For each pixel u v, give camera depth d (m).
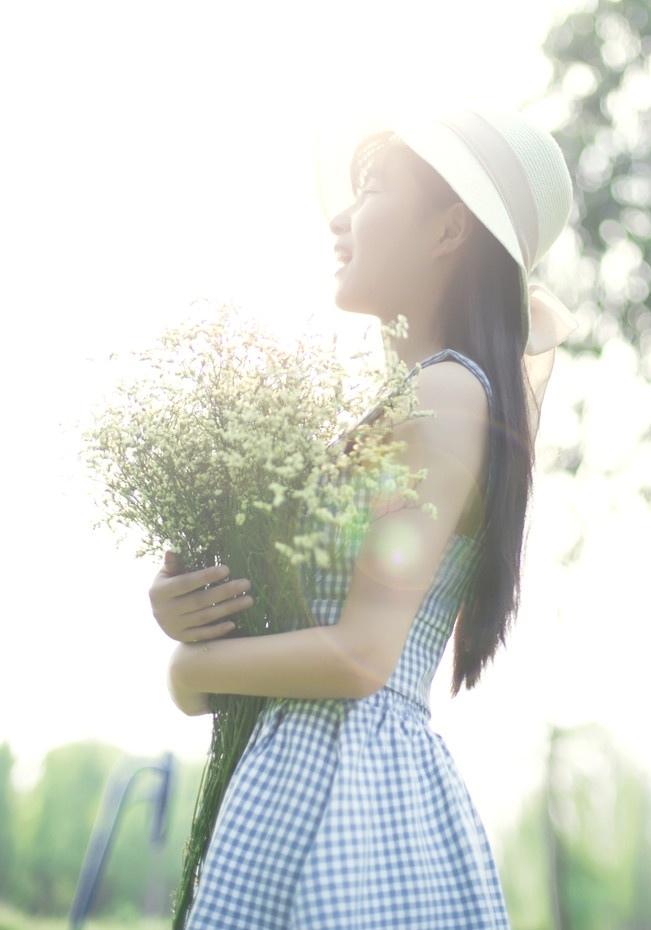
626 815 10.60
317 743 1.60
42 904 14.77
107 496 1.76
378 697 1.65
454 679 1.86
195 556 1.75
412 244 1.87
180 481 1.68
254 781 1.61
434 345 1.87
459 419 1.68
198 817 1.80
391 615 1.59
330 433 1.63
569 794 7.73
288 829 1.56
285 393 1.59
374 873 1.53
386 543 1.60
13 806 14.94
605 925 10.90
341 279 1.92
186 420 1.68
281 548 1.49
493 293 1.85
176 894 1.82
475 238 1.87
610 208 5.80
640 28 5.87
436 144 1.84
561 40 5.86
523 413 1.79
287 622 1.69
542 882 10.72
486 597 1.77
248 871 1.55
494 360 1.80
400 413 1.59
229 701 1.77
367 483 1.51
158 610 1.71
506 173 1.87
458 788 1.66
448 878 1.58
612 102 5.89
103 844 4.73
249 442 1.56
